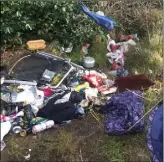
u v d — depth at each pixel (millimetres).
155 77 2160
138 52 2236
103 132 1837
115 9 2461
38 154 1726
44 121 1837
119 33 2404
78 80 2094
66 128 1850
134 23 2432
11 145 1756
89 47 2322
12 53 2246
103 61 2238
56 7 2191
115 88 2068
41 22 2262
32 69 2131
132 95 1951
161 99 1992
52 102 1909
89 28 2285
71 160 1713
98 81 2096
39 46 2258
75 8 2258
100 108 1938
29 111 1867
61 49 2283
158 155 1733
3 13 2105
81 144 1777
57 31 2285
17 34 2211
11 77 2070
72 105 1899
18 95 1933
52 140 1779
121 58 2227
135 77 2096
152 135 1801
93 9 2369
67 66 2154
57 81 2061
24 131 1801
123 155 1742
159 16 2418
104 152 1747
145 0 2486
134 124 1793
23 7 2160
